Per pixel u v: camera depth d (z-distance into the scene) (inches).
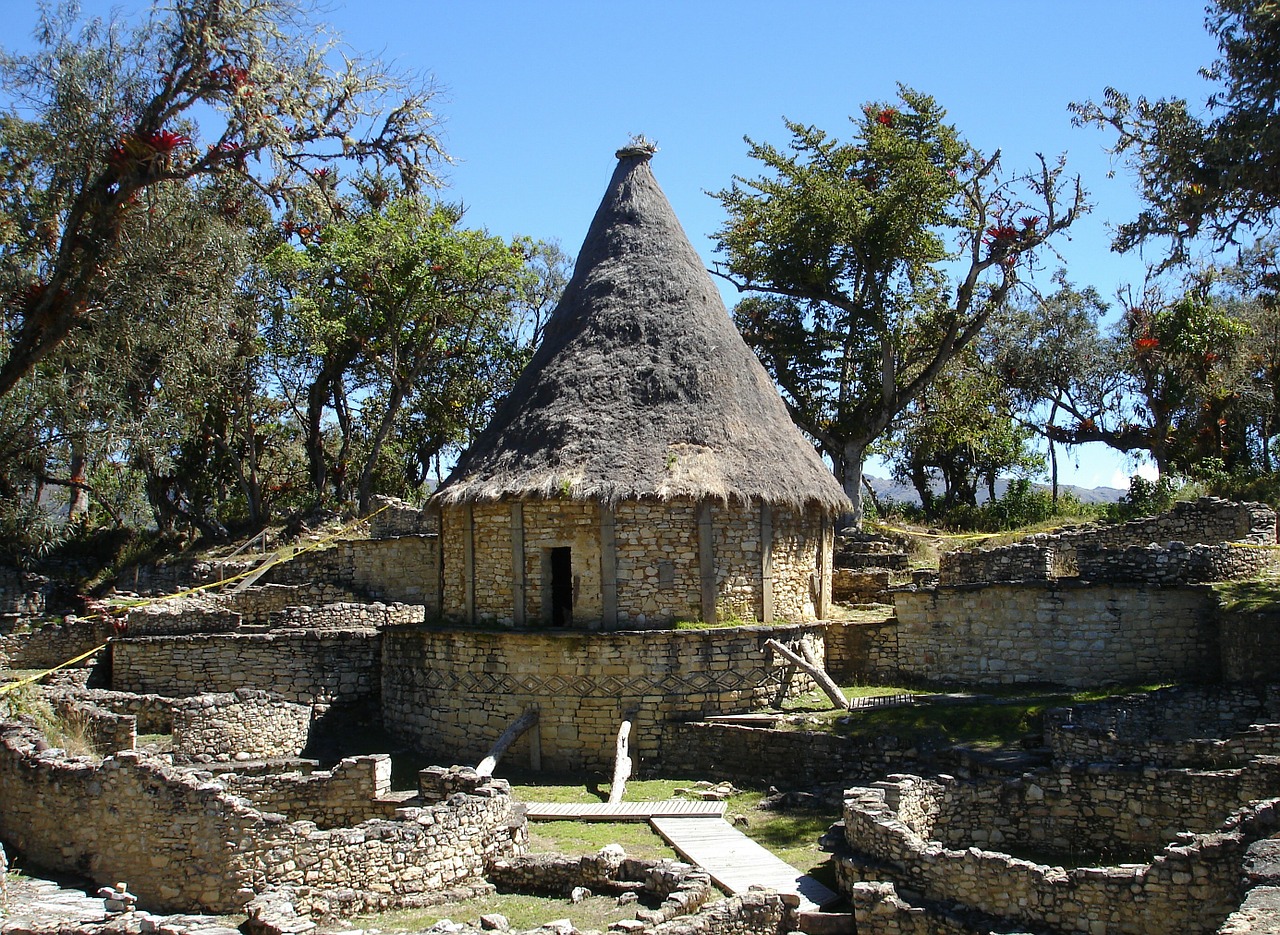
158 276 917.8
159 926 460.8
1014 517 1588.3
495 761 826.2
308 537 1567.4
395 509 1475.1
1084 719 756.0
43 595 1412.4
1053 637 901.8
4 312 856.9
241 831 562.6
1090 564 908.6
